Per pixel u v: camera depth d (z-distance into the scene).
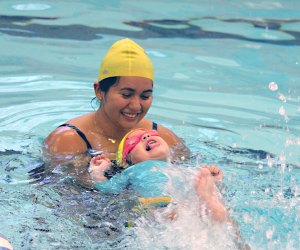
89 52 14.01
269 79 13.23
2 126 10.66
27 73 12.84
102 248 7.27
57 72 12.97
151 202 7.89
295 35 15.62
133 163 8.82
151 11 16.84
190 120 11.28
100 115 9.54
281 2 18.00
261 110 11.85
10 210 7.99
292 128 11.13
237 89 12.72
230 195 8.55
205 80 13.05
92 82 12.62
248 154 10.06
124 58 9.06
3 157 9.51
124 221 7.72
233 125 11.19
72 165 9.02
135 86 9.04
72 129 9.48
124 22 15.95
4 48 13.98
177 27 15.83
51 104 11.59
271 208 8.26
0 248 6.86
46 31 15.05
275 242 7.55
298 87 12.87
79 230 7.58
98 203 8.12
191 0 17.94
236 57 14.25
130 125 9.26
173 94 12.34
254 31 15.80
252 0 18.09
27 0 16.95
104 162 8.76
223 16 16.77
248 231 7.73
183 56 14.15
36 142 10.09
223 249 7.33
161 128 10.04
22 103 11.58
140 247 7.30
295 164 9.73
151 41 14.87
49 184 8.61
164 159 8.85
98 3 17.16
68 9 16.56
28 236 7.43
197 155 9.87
